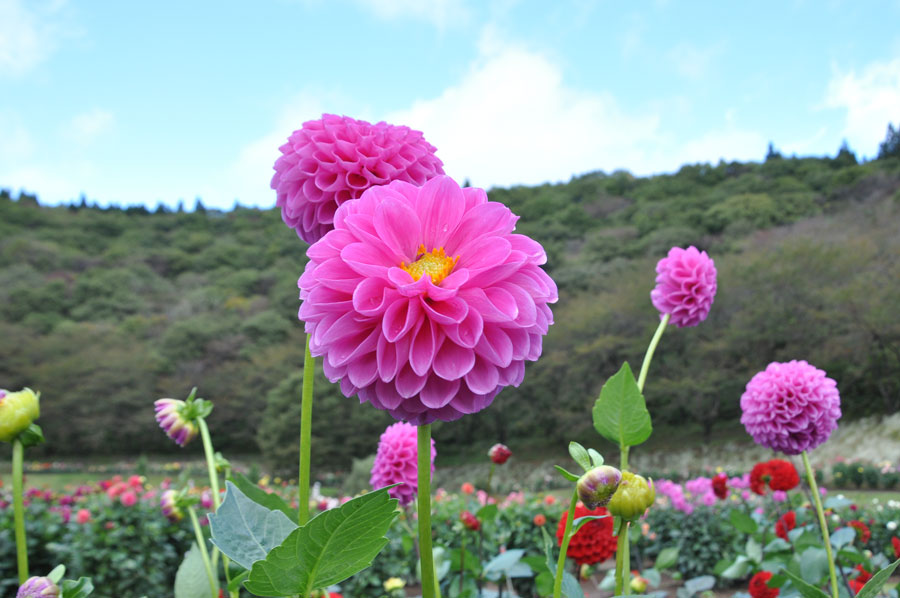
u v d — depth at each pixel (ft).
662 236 117.50
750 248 96.58
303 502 3.38
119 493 16.88
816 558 6.82
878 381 75.46
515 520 21.12
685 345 86.28
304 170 4.16
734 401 88.12
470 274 2.87
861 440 70.54
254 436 104.88
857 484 48.85
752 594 7.94
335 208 4.14
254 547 2.59
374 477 6.30
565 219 148.15
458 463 95.61
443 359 2.84
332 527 2.20
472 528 7.27
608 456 84.94
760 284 80.74
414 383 2.80
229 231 190.29
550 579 6.16
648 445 87.45
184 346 119.55
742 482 23.50
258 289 151.12
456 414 2.89
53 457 115.44
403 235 3.02
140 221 193.36
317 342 2.81
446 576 7.72
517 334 2.94
